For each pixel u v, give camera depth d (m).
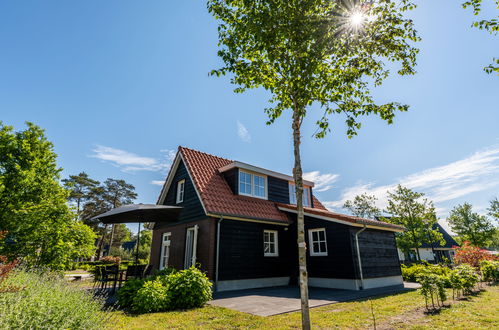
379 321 5.72
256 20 4.77
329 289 10.70
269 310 6.78
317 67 5.00
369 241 11.89
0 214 12.07
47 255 12.77
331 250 11.47
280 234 13.20
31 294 4.22
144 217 11.17
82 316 4.18
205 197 11.17
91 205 39.66
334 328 5.23
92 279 15.05
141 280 7.62
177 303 7.10
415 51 5.23
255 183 13.84
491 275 12.98
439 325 5.38
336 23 4.81
